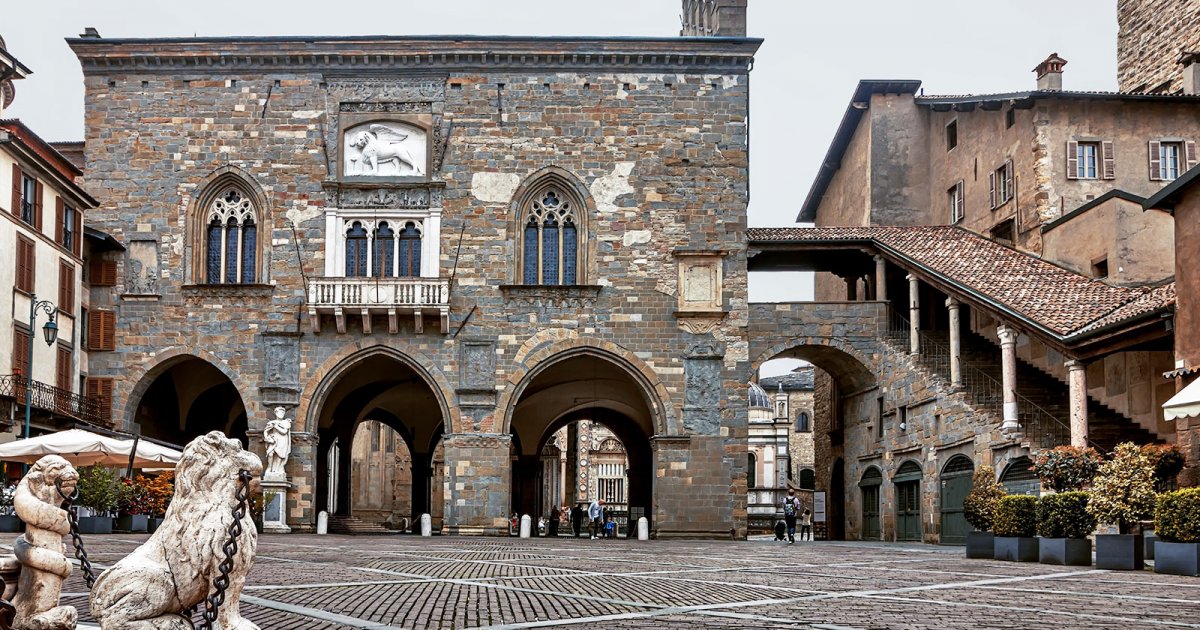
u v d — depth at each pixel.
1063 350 35.00
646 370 47.31
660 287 47.75
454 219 47.81
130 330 47.50
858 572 22.91
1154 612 14.81
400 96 48.34
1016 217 49.31
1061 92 47.28
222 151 48.12
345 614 13.71
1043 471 30.16
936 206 57.31
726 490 46.97
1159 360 36.91
